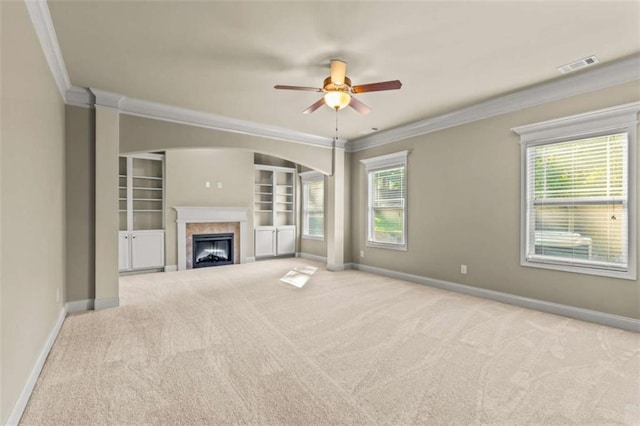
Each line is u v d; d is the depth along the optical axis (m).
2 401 1.57
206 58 3.01
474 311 3.72
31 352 2.09
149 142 4.25
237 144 5.07
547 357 2.54
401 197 5.61
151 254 6.19
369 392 2.05
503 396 2.01
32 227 2.14
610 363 2.43
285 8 2.28
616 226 3.22
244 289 4.79
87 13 2.31
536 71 3.28
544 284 3.72
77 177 3.72
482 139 4.33
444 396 2.01
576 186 3.49
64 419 1.78
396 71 3.28
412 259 5.35
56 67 2.95
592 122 3.32
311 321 3.38
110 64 3.11
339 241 6.39
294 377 2.24
